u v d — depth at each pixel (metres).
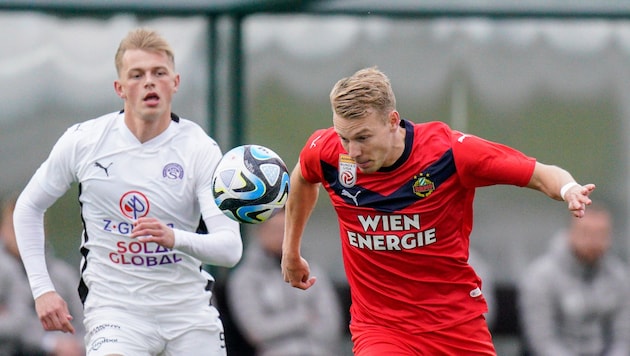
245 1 32.69
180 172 20.73
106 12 32.78
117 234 20.69
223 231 20.23
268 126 37.00
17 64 35.12
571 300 32.12
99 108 35.50
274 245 31.92
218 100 33.19
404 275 19.80
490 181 18.92
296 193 20.67
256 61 36.88
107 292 20.88
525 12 33.69
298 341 31.67
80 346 31.20
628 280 32.47
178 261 20.86
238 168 19.58
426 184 19.12
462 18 33.75
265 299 31.66
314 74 37.12
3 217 30.95
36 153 35.62
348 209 19.73
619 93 38.72
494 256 39.31
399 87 38.06
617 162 39.06
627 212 39.09
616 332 32.28
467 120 38.47
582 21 34.34
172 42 33.28
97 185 20.64
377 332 20.12
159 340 21.00
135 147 20.72
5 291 30.48
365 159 18.33
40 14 32.88
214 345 21.38
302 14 33.16
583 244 32.00
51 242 34.88
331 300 32.56
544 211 39.69
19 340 30.50
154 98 20.23
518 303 35.59
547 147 38.91
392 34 37.62
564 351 32.06
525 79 38.62
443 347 20.03
